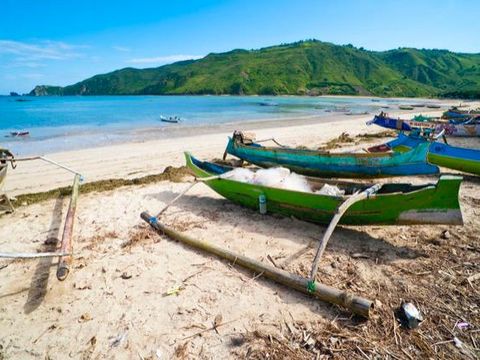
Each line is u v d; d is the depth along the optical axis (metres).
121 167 10.68
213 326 3.53
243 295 4.02
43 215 6.67
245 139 9.55
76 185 7.54
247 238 5.50
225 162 9.77
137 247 5.27
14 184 8.89
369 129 20.12
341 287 4.07
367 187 5.86
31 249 5.29
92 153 12.80
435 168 6.15
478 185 8.02
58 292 4.18
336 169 7.45
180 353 3.20
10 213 6.79
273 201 6.01
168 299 3.99
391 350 3.12
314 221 5.70
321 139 15.76
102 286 4.28
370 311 3.51
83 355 3.22
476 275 4.21
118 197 7.69
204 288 4.18
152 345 3.31
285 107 47.59
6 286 4.32
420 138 9.13
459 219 4.45
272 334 3.38
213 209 6.85
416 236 5.39
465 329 3.34
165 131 19.89
